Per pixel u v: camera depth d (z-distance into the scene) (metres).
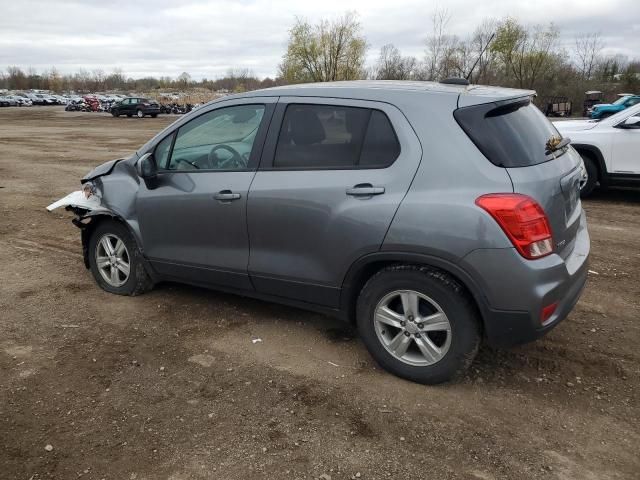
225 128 4.02
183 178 4.19
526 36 44.44
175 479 2.65
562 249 3.25
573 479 2.65
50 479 2.66
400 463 2.76
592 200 8.78
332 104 3.54
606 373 3.56
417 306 3.28
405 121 3.26
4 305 4.71
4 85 144.00
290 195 3.59
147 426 3.05
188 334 4.15
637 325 4.24
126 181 4.60
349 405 3.23
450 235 3.02
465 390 3.37
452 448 2.86
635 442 2.91
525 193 2.96
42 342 4.04
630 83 46.94
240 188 3.83
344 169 3.42
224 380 3.51
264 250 3.82
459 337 3.17
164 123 36.25
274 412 3.17
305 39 44.31
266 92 3.89
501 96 3.25
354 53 44.44
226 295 4.88
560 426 3.04
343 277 3.49
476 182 3.01
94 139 22.70
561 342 3.96
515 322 3.02
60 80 144.38
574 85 45.81
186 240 4.24
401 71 37.53
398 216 3.17
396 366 3.45
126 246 4.74
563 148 3.60
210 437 2.96
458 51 32.25
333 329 4.21
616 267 5.55
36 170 13.13
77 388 3.43
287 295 3.83
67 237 6.94
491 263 2.96
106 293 4.97
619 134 8.34
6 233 7.16
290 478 2.66
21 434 2.98
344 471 2.70
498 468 2.72
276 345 3.97
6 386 3.44
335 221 3.41
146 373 3.60
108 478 2.66
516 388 3.39
